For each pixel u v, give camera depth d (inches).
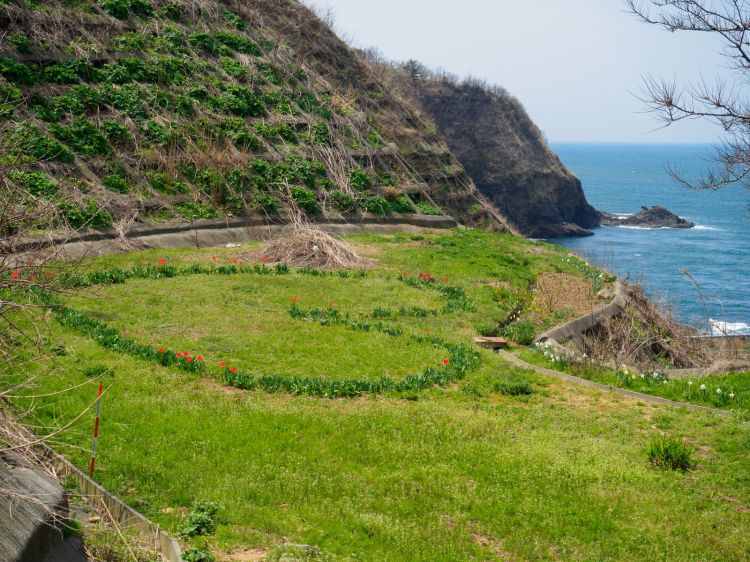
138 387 491.5
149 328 634.8
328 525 343.3
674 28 446.6
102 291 725.3
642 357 788.0
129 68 1183.6
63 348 529.0
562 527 364.8
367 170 1347.2
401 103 1749.5
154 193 1029.8
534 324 804.6
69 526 283.3
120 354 552.4
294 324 694.5
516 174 3565.5
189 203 1048.2
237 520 338.0
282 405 500.7
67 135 1000.2
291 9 1663.4
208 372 543.2
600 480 419.5
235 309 721.0
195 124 1179.9
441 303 828.0
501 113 3649.1
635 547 348.8
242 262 913.5
